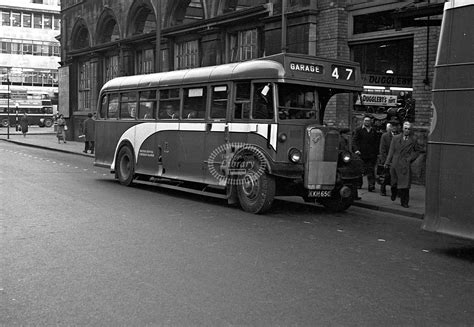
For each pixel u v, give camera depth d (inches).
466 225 285.3
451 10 293.1
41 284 231.0
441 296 226.2
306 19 676.1
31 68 3287.4
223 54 858.1
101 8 1253.1
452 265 282.4
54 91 3248.0
